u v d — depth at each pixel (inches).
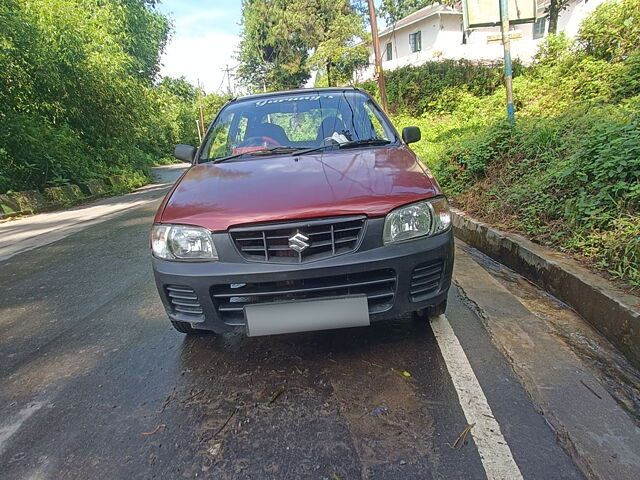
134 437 75.1
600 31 365.4
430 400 78.7
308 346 100.6
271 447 70.2
